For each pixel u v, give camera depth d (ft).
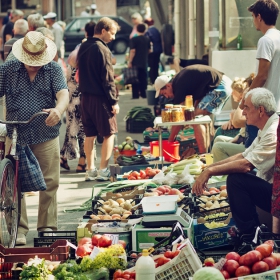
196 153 45.27
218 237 29.50
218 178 36.63
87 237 28.14
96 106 44.86
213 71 46.47
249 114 29.81
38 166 31.83
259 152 29.25
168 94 46.50
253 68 53.67
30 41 31.48
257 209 30.86
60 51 78.43
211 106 46.50
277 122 29.48
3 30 93.97
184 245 24.59
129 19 166.91
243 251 26.08
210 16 53.93
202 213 31.01
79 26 145.89
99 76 44.68
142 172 39.47
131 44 83.56
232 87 42.57
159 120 44.24
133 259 25.85
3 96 35.73
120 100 84.12
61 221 36.22
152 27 86.74
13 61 32.22
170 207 28.94
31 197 42.14
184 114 43.45
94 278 24.13
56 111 31.14
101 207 32.60
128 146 47.39
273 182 27.94
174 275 23.34
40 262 24.50
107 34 45.14
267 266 23.13
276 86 36.35
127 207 32.30
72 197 41.65
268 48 35.86
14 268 25.26
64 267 24.04
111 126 45.34
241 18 54.03
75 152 49.16
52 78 32.14
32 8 152.66
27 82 32.09
